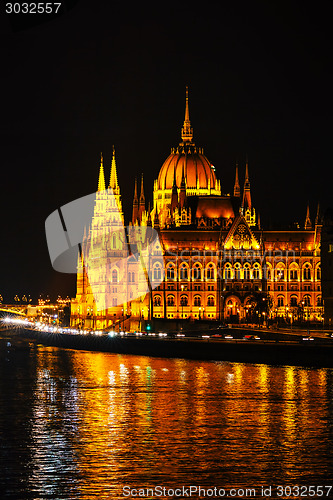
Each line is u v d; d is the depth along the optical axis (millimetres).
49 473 106938
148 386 173625
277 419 136250
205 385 172625
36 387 175500
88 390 170000
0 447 119250
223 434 125938
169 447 118438
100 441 122375
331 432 126875
